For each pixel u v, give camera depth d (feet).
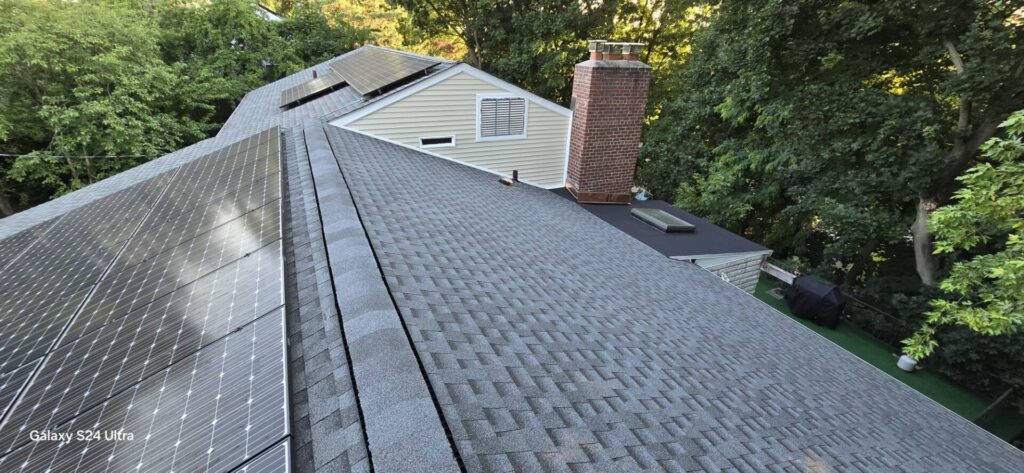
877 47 37.47
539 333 11.77
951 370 32.53
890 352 35.94
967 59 31.81
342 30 93.20
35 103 52.42
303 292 10.28
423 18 79.00
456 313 10.75
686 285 22.15
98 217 19.83
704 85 58.29
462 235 17.44
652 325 15.85
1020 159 22.50
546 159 35.58
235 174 20.43
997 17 27.58
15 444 7.50
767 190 51.19
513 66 72.13
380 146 28.22
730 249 27.12
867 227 36.83
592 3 74.74
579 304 15.23
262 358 8.05
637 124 32.60
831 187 39.99
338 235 12.30
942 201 35.81
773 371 15.83
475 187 27.32
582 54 75.20
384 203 17.51
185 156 31.40
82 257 15.80
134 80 55.11
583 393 9.66
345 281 9.90
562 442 7.59
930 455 14.03
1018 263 19.98
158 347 9.28
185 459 6.49
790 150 44.86
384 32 121.60
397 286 10.73
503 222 21.95
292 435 6.43
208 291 10.91
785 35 39.29
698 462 8.84
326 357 8.00
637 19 79.30
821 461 10.94
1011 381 29.32
